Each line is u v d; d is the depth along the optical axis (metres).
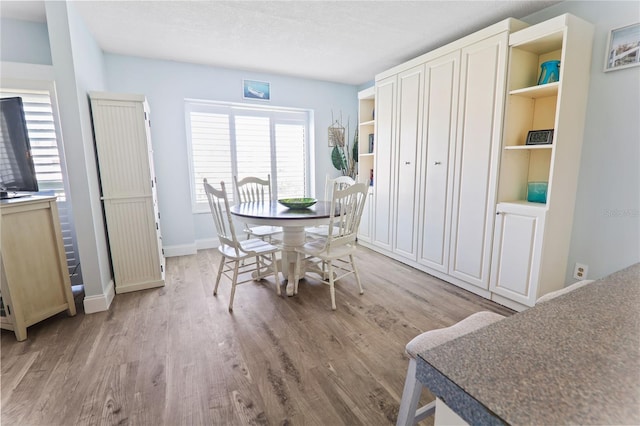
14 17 2.38
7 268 1.81
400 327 2.03
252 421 1.29
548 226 2.02
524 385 0.43
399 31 2.68
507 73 2.16
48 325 2.06
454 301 2.41
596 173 2.08
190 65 3.53
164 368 1.62
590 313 0.63
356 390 1.46
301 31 2.67
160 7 2.23
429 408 1.10
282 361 1.68
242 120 4.01
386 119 3.34
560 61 1.95
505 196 2.32
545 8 2.29
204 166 3.88
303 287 2.72
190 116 3.72
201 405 1.37
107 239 2.54
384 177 3.45
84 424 1.28
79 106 2.11
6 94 2.26
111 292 2.46
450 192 2.65
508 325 0.59
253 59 3.41
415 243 3.09
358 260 3.44
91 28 2.54
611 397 0.41
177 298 2.48
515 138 2.27
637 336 0.55
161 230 3.59
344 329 2.01
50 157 2.46
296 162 4.45
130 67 3.26
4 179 2.08
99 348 1.80
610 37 1.95
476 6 2.26
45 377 1.56
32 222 1.96
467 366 0.47
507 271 2.26
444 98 2.63
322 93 4.38
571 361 0.48
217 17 2.40
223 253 2.41
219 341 1.87
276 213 2.46
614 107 1.97
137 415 1.32
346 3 2.21
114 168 2.45
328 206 2.85
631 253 1.96
